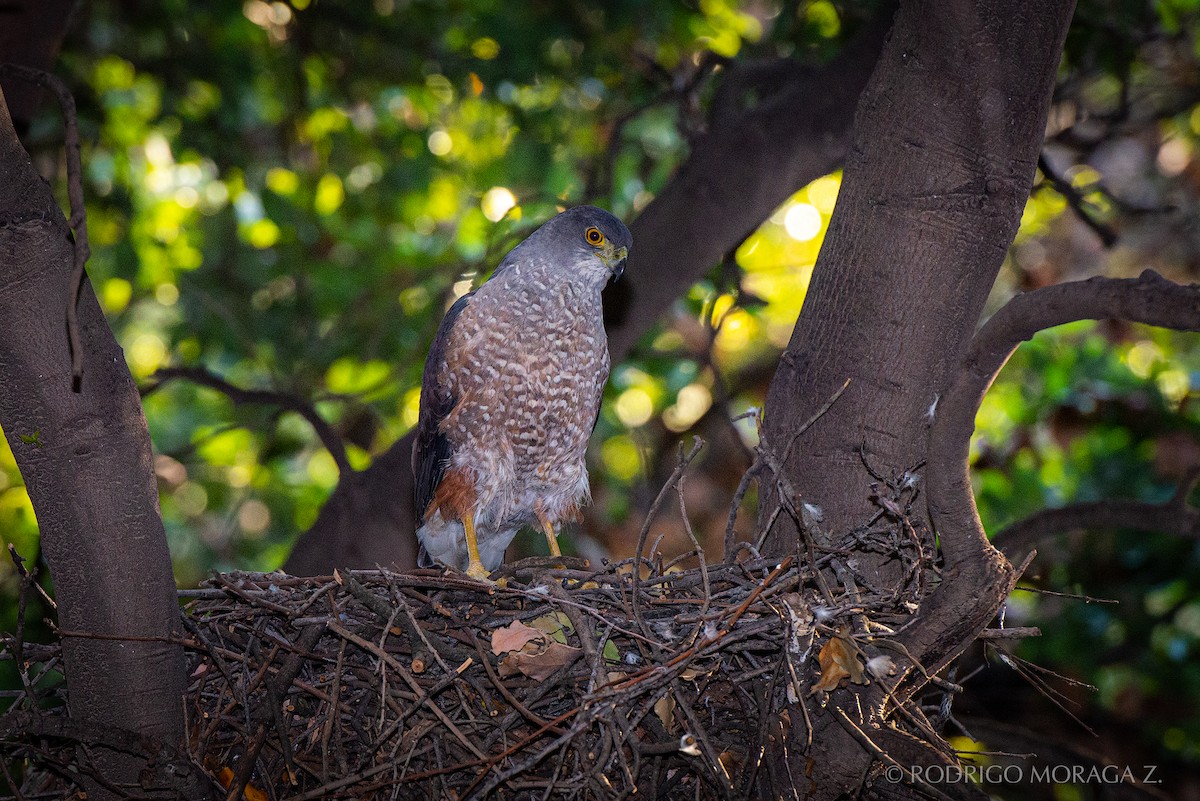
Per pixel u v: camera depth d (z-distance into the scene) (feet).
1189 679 42.57
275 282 53.21
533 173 48.16
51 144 47.29
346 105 50.44
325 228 53.36
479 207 50.47
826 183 52.24
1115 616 42.47
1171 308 17.10
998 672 41.32
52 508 21.09
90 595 21.34
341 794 21.89
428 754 22.88
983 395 19.35
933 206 22.63
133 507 21.34
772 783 21.94
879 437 23.70
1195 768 43.06
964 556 20.40
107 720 21.94
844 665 20.83
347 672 23.66
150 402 55.72
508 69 44.14
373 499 35.09
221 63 48.11
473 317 29.91
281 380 51.90
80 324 20.84
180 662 22.47
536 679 22.72
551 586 23.59
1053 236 53.88
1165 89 50.42
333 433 36.01
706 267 35.27
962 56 21.94
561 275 29.86
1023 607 44.11
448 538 31.58
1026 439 43.47
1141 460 43.29
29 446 20.84
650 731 22.24
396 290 51.01
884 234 23.03
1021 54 21.85
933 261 22.81
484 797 21.93
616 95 47.16
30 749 22.91
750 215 34.76
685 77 44.96
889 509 22.03
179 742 22.41
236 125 48.44
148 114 50.60
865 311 23.39
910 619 21.88
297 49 48.01
